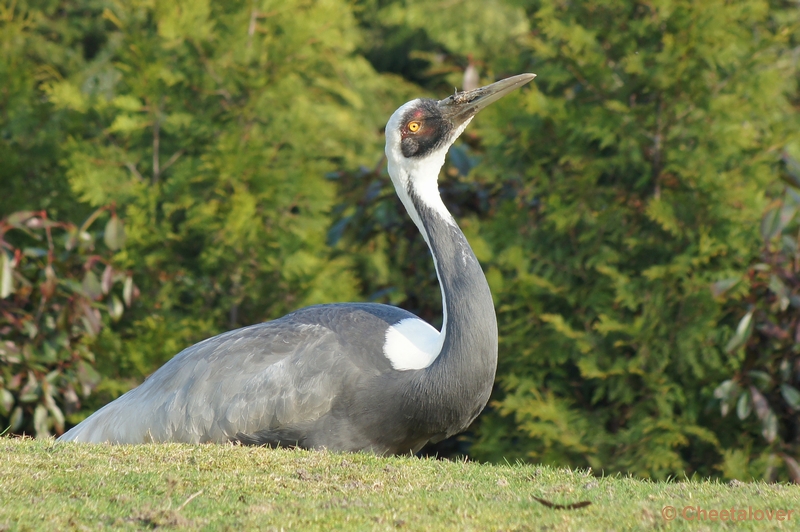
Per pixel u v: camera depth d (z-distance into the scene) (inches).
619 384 583.5
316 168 693.3
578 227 619.5
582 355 589.6
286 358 329.7
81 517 226.2
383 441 329.7
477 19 915.4
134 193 641.0
